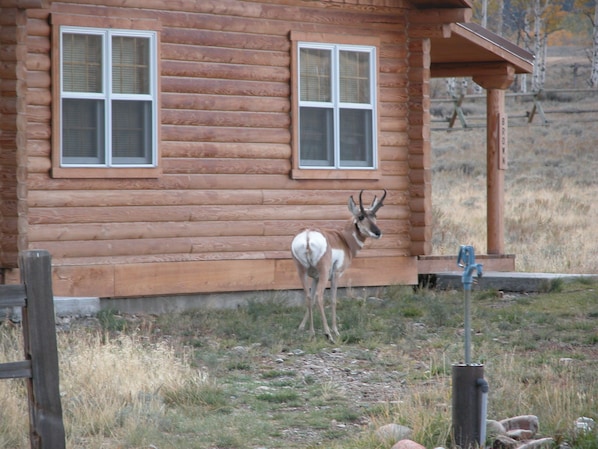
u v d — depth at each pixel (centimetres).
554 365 2191
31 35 2708
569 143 9750
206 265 2984
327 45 3203
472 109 11412
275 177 3120
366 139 3303
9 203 2628
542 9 12194
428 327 2742
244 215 3059
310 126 3198
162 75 2912
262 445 1623
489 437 1538
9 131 2625
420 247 3378
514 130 10512
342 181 3250
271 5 3100
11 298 1316
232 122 3036
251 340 2508
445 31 3319
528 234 5412
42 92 2727
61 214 2750
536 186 7912
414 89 3372
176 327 2639
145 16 2878
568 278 3491
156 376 1945
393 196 3356
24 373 1324
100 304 2805
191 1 2955
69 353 2102
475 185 8069
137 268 2861
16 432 1587
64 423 1644
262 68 3092
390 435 1562
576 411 1720
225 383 2052
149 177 2880
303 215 3173
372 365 2247
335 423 1766
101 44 2814
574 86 13525
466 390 1505
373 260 3316
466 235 5225
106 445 1575
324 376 2148
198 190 2977
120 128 2850
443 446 1521
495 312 2944
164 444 1588
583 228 5734
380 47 3316
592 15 15088
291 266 3150
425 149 3369
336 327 2634
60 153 2742
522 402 1791
